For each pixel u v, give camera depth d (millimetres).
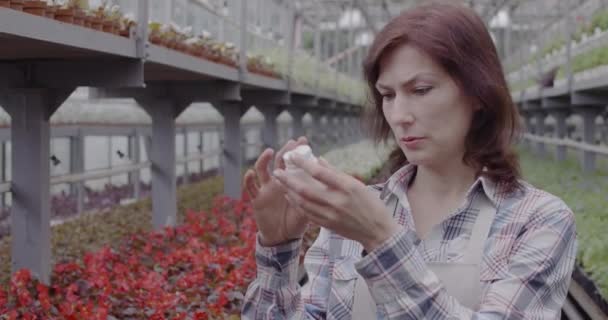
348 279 1920
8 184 5750
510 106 1822
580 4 12344
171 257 5965
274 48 13570
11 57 5660
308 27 22078
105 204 12922
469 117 1804
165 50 6375
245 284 5039
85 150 12391
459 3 1783
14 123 5812
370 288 1589
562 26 17125
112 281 5430
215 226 8242
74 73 5762
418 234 1901
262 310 1907
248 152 26438
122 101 13625
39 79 5789
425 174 1922
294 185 1522
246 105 13664
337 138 29734
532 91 17938
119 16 5383
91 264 5684
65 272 5711
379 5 25250
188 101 9305
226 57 8883
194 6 8547
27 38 4145
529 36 24297
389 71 1775
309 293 2023
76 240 8992
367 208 1522
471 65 1730
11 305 4555
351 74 27438
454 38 1716
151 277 5098
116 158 13336
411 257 1561
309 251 2068
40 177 5816
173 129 9305
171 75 8391
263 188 1813
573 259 1773
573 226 1777
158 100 9281
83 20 4883
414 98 1764
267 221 1836
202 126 18953
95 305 4645
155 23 6285
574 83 11680
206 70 7816
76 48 4844
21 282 4895
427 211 1915
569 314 6199
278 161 1776
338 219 1526
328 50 26000
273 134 15508
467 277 1743
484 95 1755
